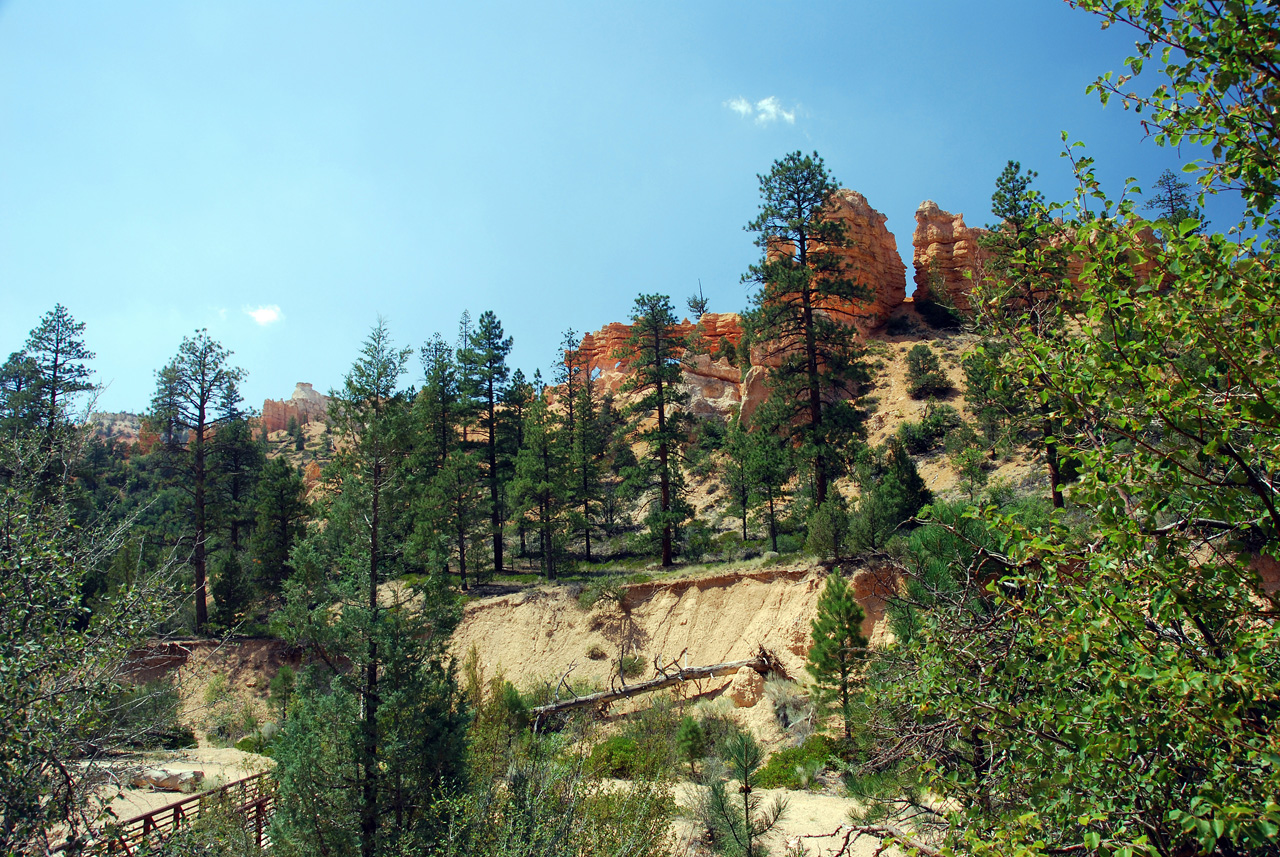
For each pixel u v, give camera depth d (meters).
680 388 66.50
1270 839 3.48
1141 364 4.57
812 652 18.28
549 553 35.44
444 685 13.35
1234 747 3.95
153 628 8.52
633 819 11.25
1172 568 4.29
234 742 25.12
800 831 14.06
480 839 10.46
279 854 11.52
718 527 46.03
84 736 7.71
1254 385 4.10
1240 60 4.25
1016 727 5.13
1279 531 4.22
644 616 29.48
